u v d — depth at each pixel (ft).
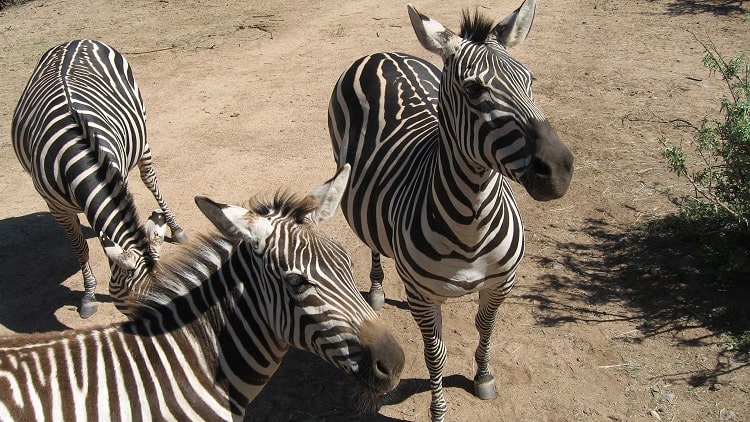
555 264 17.92
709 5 37.86
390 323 16.69
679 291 16.34
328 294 8.91
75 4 48.19
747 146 16.17
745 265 16.33
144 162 20.57
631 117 25.35
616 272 17.38
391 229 12.78
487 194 10.77
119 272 12.65
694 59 30.25
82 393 8.76
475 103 9.89
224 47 37.55
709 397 13.43
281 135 27.12
